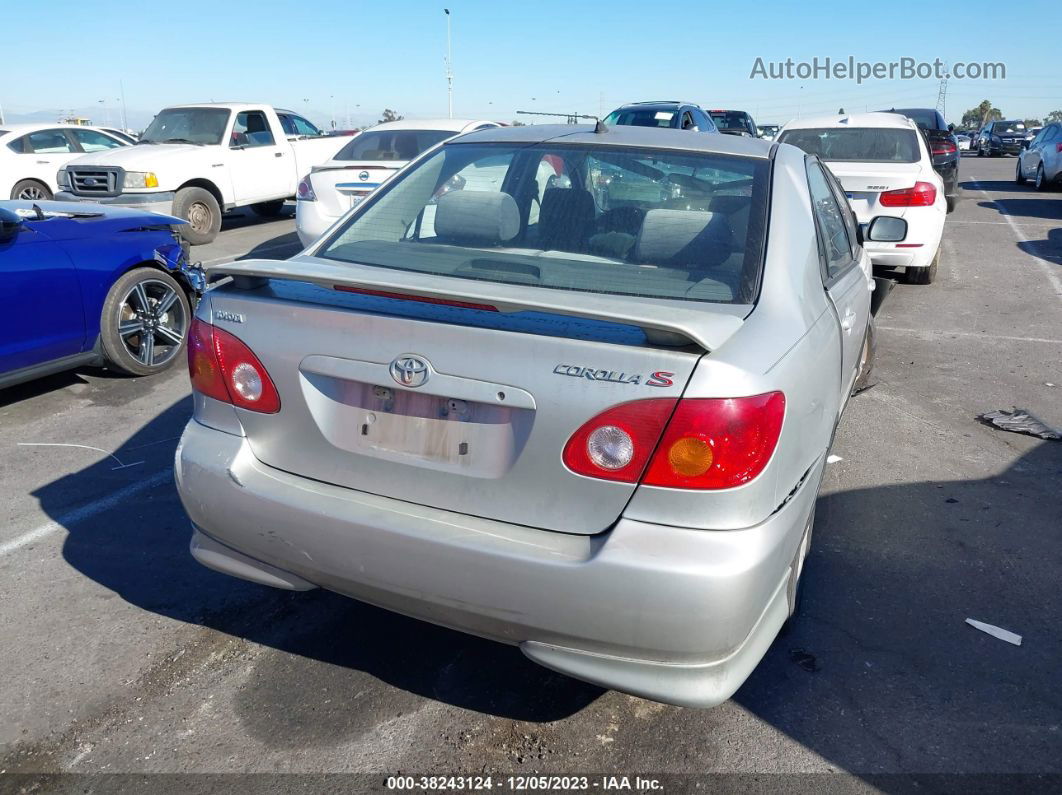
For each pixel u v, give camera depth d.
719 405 2.11
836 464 4.64
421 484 2.39
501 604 2.27
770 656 3.04
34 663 2.95
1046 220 14.71
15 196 13.74
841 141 8.82
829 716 2.75
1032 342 7.06
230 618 3.24
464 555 2.27
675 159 3.09
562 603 2.20
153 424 5.09
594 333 2.22
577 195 3.00
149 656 3.01
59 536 3.79
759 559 2.17
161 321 5.93
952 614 3.29
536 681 2.92
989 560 3.68
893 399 5.67
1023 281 9.42
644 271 2.69
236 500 2.57
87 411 5.29
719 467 2.12
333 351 2.42
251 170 12.77
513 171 3.13
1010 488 4.36
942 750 2.62
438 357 2.29
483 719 2.73
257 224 14.14
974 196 18.83
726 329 2.26
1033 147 21.03
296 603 3.34
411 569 2.35
